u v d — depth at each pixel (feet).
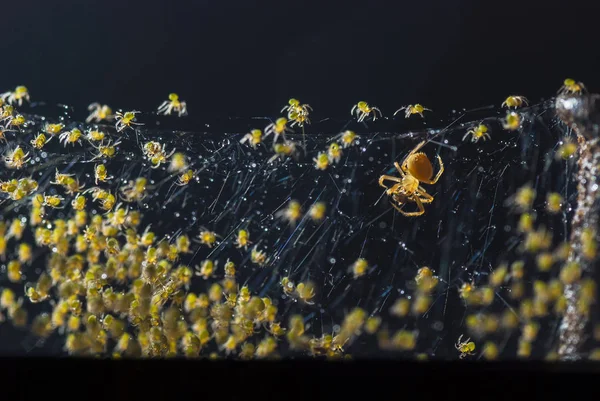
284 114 0.56
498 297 0.41
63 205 0.41
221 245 0.42
